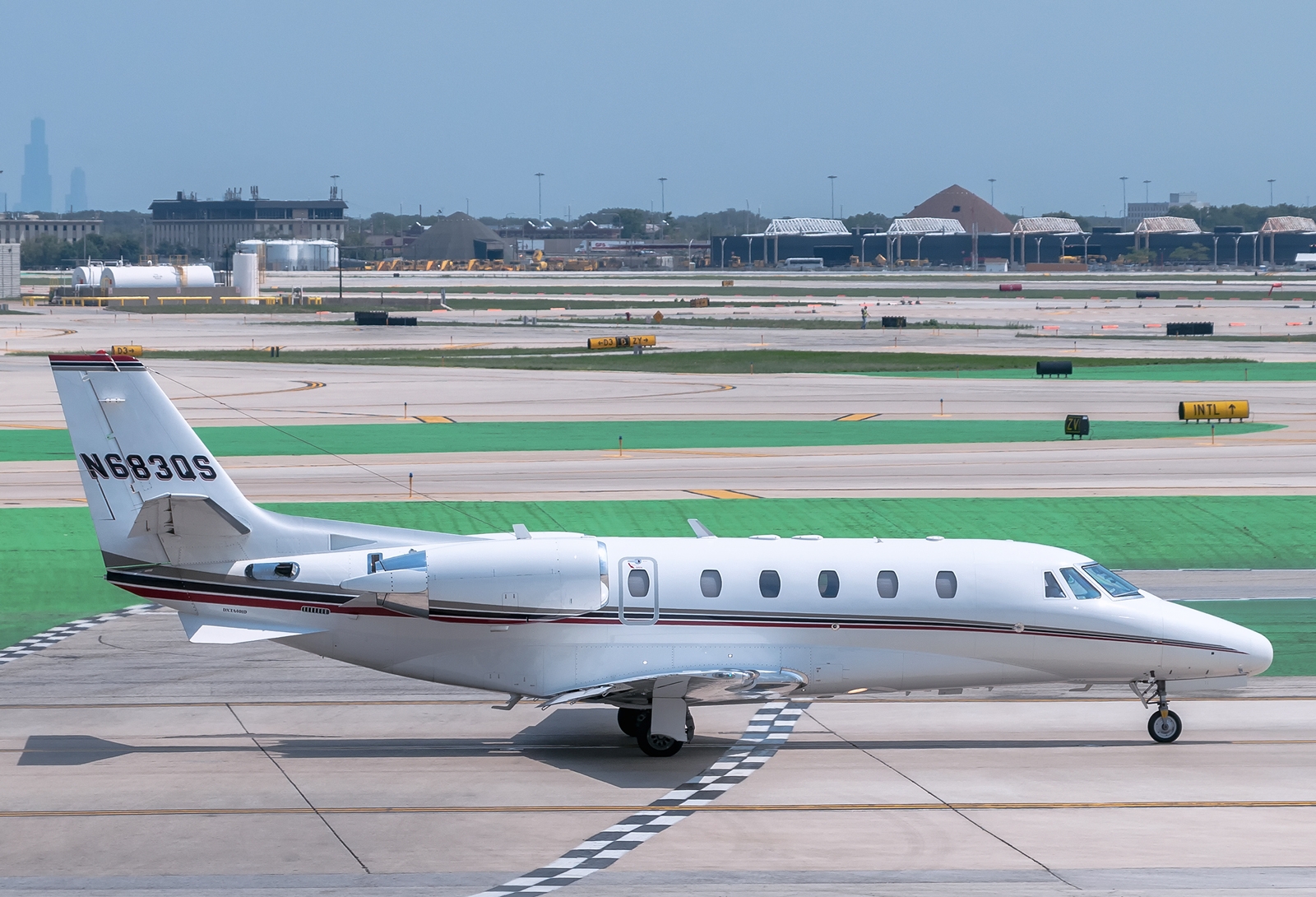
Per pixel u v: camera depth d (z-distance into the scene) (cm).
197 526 7112
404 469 17750
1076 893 5366
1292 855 5809
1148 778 6931
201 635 7144
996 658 7500
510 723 7956
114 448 7156
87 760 7169
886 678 7462
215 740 7556
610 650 7312
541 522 14238
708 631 7331
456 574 7188
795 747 7475
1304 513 14338
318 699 8438
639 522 14275
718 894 5356
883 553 7556
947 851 5856
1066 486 16325
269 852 5828
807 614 7375
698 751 7394
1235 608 10844
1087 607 7519
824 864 5697
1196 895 5347
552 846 5916
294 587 7194
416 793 6644
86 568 12006
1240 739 7662
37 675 8938
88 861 5703
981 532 13788
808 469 17850
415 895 5347
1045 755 7344
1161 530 13775
